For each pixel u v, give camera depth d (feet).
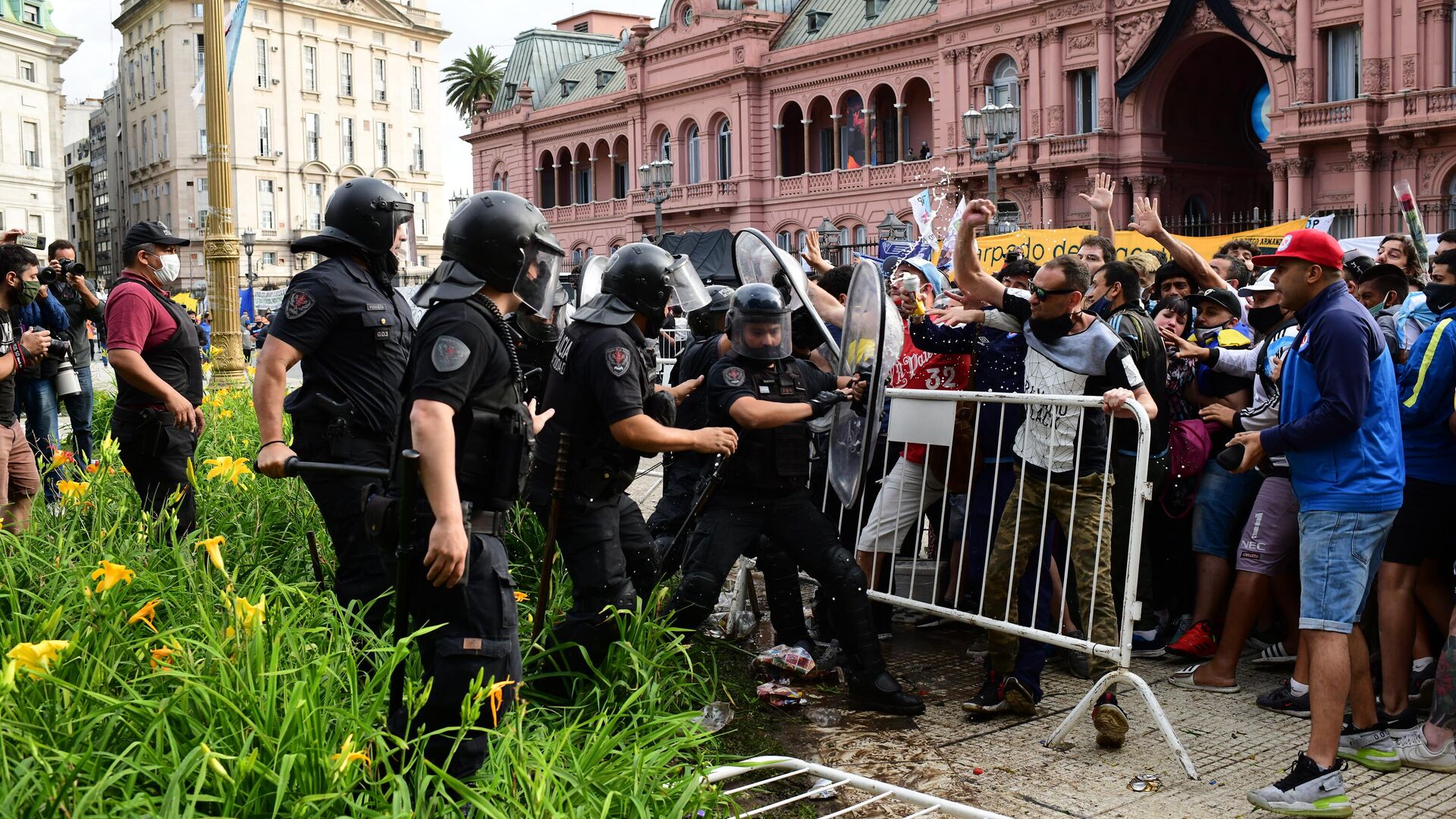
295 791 8.84
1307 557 13.38
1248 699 16.70
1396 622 15.26
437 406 9.90
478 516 10.50
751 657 18.11
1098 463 15.64
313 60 232.32
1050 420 15.72
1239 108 118.21
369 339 14.05
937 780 13.64
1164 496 18.92
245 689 9.77
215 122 50.57
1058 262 15.85
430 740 10.34
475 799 8.99
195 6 226.99
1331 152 96.32
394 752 9.51
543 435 14.20
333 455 13.91
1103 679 14.51
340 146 237.04
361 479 13.97
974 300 17.25
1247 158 118.73
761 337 15.40
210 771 8.87
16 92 207.21
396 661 9.83
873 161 135.23
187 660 10.26
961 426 17.58
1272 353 17.29
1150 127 109.70
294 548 18.35
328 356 14.01
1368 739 14.44
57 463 18.25
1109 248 19.79
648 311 13.83
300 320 13.71
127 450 18.44
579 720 12.42
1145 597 19.33
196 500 19.69
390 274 14.74
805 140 141.28
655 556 16.42
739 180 147.13
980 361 17.62
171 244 19.16
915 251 42.55
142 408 18.47
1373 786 13.73
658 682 14.30
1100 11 108.88
